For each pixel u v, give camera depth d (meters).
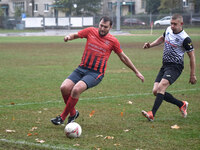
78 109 11.55
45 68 22.30
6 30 87.31
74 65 23.84
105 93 14.41
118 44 9.27
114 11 109.38
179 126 9.53
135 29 75.50
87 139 8.31
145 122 9.95
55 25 84.38
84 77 9.09
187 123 9.88
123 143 8.04
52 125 9.55
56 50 36.19
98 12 101.38
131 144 7.97
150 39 51.53
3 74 19.73
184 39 9.73
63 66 23.31
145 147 7.78
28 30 86.25
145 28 75.00
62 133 8.80
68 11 99.81
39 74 19.72
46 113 10.96
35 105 12.09
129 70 21.59
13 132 8.81
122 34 66.00
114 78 18.41
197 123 9.88
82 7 97.62
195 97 13.59
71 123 8.48
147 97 13.62
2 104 12.25
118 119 10.27
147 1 96.94
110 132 8.94
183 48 9.92
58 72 20.50
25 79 17.97
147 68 22.34
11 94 14.09
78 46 41.62
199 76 18.81
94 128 9.30
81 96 13.80
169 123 9.87
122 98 13.40
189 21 74.69
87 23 82.44
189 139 8.39
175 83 16.83
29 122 9.83
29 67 22.80
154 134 8.77
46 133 8.77
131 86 16.06
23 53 32.94
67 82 9.22
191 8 91.94
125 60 9.45
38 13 114.56
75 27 83.38
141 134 8.77
